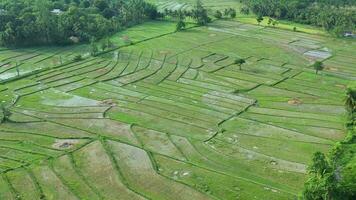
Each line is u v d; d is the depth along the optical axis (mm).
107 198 65812
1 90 106500
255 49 143750
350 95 86938
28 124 89500
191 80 115438
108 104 99562
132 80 114750
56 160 76000
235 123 90875
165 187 68750
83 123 90125
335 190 55969
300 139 84125
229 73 121062
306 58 135375
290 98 104188
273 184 69562
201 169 73562
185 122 90875
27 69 123875
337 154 66250
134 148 80188
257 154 78625
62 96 103812
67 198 65750
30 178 70688
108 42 142000
